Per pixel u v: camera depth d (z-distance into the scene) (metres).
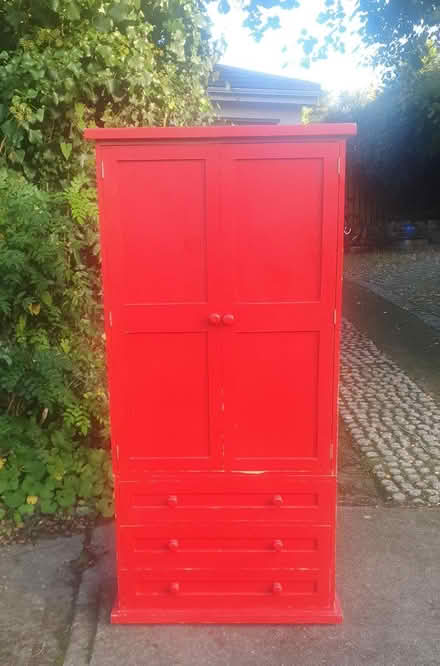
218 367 2.32
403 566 2.84
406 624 2.45
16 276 3.08
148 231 2.23
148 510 2.42
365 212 13.56
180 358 2.32
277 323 2.28
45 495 3.35
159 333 2.30
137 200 2.21
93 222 3.43
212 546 2.45
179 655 2.30
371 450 4.14
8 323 3.34
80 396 3.51
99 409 3.49
